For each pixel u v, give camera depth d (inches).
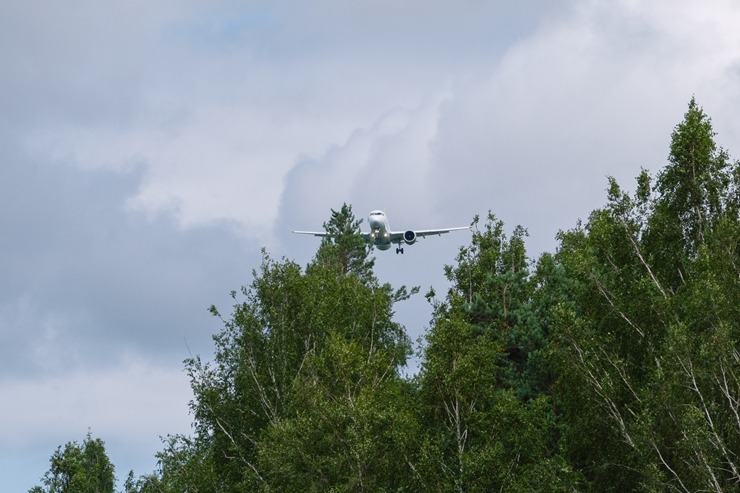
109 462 7805.1
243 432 6378.0
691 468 4259.4
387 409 5369.1
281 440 5620.1
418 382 5757.9
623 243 5433.1
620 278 5319.9
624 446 4798.2
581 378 4953.3
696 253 5359.3
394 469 5142.7
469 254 7450.8
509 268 7514.8
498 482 4948.3
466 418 5118.1
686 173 5413.4
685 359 4483.3
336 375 5812.0
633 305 5142.7
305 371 6314.0
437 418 5221.5
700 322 4655.5
